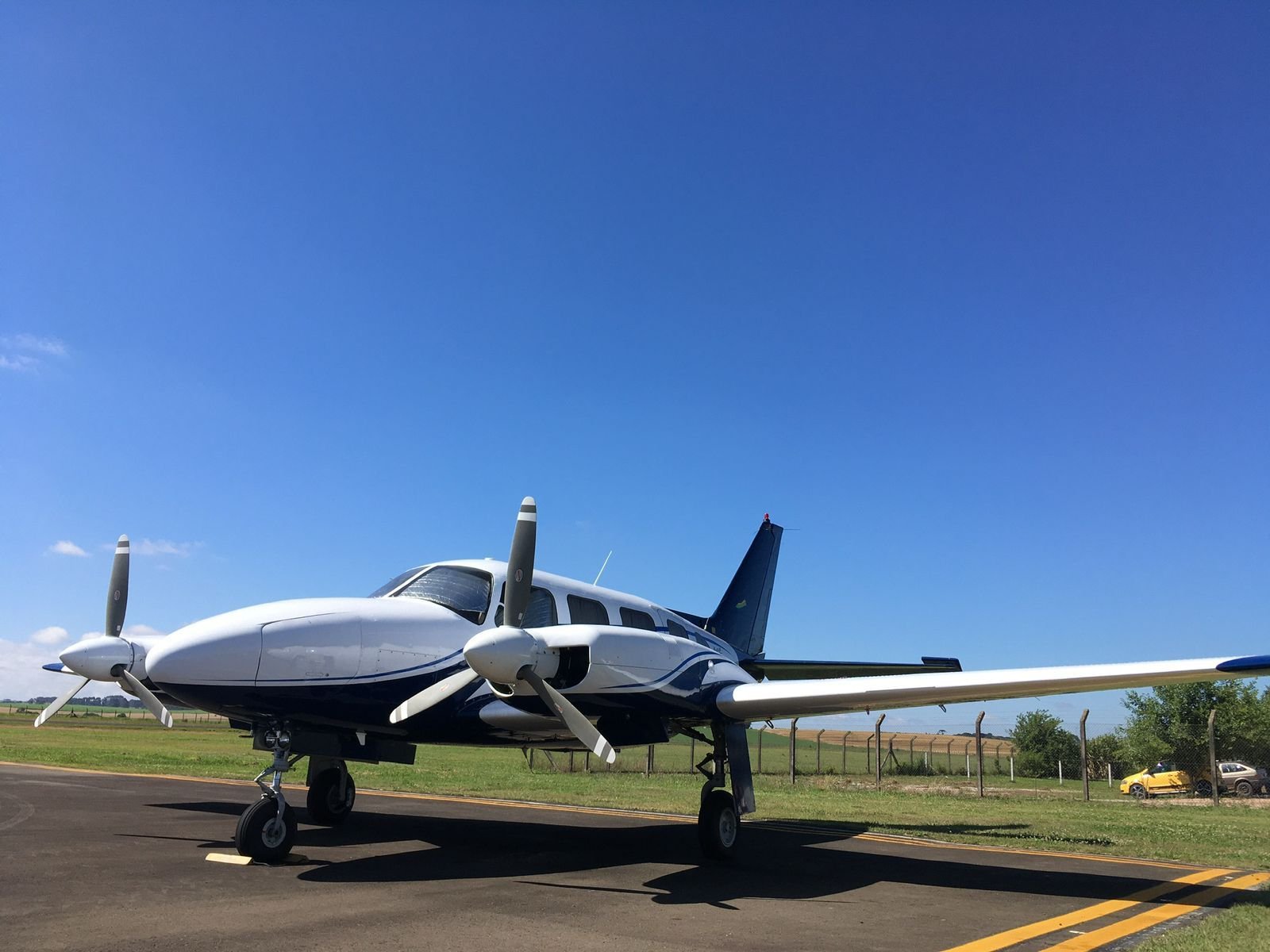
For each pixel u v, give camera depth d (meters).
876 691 8.45
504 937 5.17
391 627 8.13
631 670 8.10
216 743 39.25
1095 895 7.30
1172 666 7.38
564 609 9.37
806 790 19.28
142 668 8.77
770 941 5.34
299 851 8.20
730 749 9.27
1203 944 5.41
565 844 9.33
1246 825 13.84
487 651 6.93
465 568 9.22
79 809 10.77
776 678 12.30
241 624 7.35
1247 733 28.17
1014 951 5.27
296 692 7.48
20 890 6.01
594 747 7.00
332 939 4.95
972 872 8.36
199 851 7.82
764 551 14.67
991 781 33.47
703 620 12.85
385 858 7.99
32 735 34.91
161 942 4.74
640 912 6.07
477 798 14.20
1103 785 33.47
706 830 8.66
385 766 22.23
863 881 7.70
